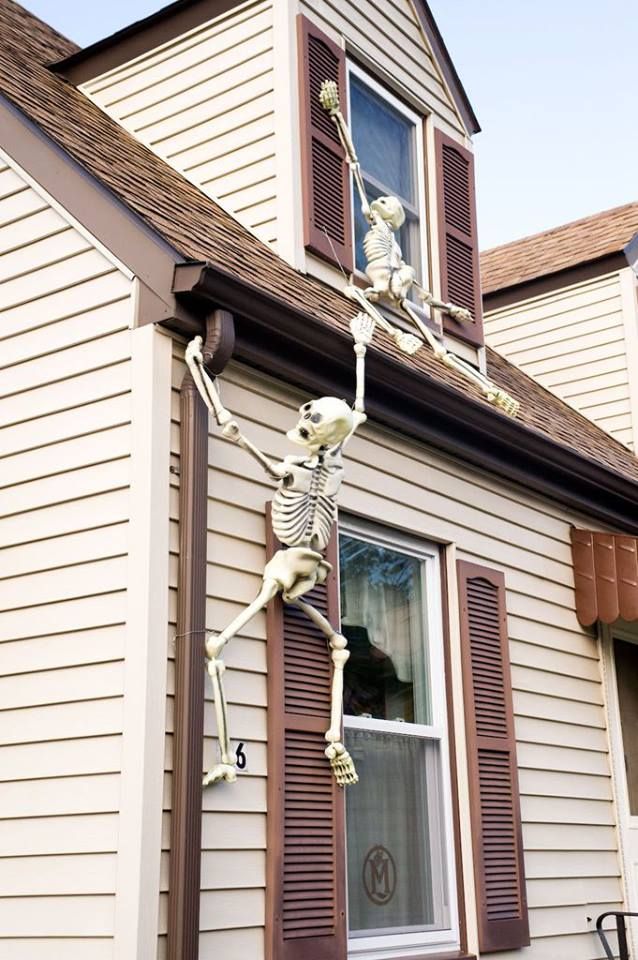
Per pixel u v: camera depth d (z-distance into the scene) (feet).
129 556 14.99
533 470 22.85
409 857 18.35
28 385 16.79
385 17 24.30
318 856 15.93
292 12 21.77
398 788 18.56
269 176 21.12
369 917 17.29
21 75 22.02
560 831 21.79
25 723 15.47
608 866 22.84
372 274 21.75
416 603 20.03
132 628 14.69
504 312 33.88
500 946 18.90
